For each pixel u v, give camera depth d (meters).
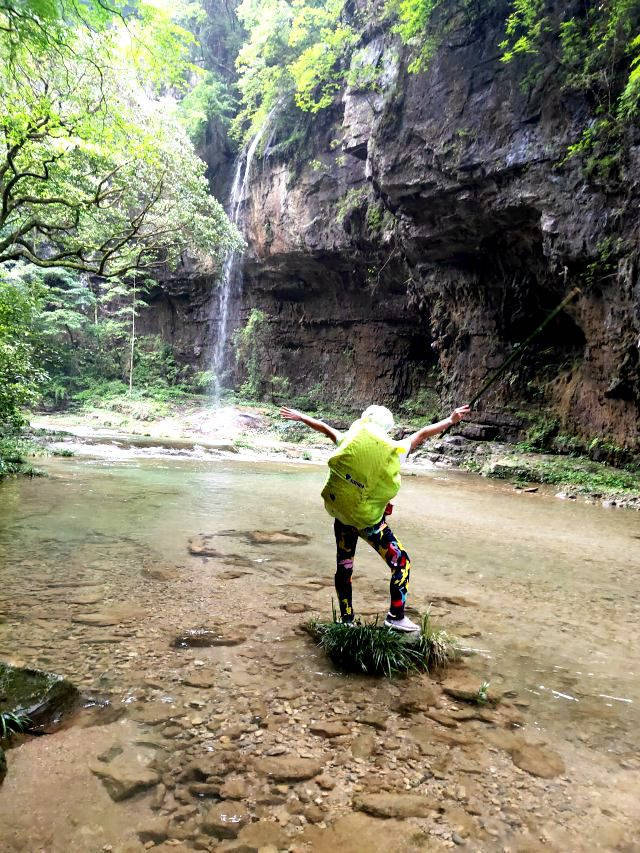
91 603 3.33
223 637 2.93
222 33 29.06
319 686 2.45
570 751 2.04
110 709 2.15
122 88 11.85
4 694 2.08
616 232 12.41
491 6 14.31
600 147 12.39
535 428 16.23
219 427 21.66
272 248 24.16
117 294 30.06
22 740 1.92
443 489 11.32
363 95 18.52
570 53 12.53
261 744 1.97
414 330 22.81
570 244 13.26
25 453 11.54
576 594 4.26
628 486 12.02
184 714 2.14
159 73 9.75
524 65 13.75
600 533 7.32
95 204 12.74
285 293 26.33
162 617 3.17
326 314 25.31
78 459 12.33
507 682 2.61
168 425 22.25
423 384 22.84
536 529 7.32
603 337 13.81
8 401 9.28
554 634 3.32
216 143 27.80
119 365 30.47
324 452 18.03
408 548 5.59
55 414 25.62
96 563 4.20
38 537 4.89
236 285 27.83
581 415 15.17
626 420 13.71
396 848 1.50
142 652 2.68
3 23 6.36
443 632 3.20
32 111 9.45
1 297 10.84
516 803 1.72
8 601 3.28
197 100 26.39
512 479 13.57
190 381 29.77
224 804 1.65
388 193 17.05
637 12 11.31
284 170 23.09
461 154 14.82
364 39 18.83
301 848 1.49
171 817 1.59
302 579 4.13
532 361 17.09
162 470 11.20
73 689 2.21
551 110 13.30
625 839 1.58
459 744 2.04
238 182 26.17
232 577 4.06
